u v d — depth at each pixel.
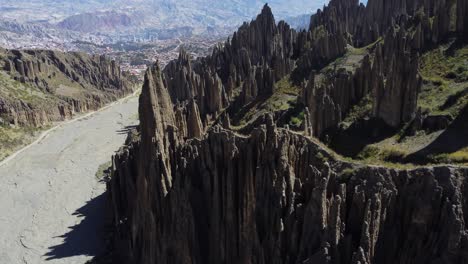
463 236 46.34
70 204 108.06
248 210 58.00
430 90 71.31
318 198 50.94
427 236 49.09
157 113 70.31
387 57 75.00
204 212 63.66
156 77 73.19
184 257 62.25
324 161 59.25
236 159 60.12
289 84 104.69
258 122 87.06
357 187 52.09
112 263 79.12
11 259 86.44
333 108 69.81
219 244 61.75
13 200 111.94
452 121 61.66
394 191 51.19
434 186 48.94
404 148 59.34
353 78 74.81
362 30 128.38
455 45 81.44
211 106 111.06
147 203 69.38
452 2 91.44
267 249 55.75
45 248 88.88
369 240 48.50
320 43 111.75
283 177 55.19
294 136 61.12
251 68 117.38
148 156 69.56
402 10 122.75
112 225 90.38
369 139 65.38
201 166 64.44
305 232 52.16
